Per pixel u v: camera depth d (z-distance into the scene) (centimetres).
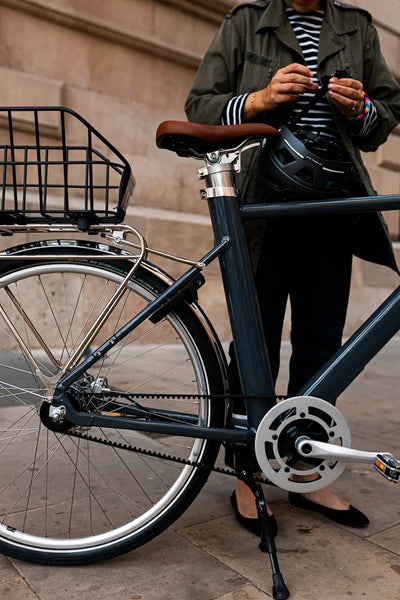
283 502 180
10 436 170
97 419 139
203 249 486
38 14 430
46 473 192
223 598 129
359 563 145
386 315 145
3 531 142
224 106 159
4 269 143
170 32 494
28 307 378
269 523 140
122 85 477
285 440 141
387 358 444
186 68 515
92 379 143
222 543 153
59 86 437
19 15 426
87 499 175
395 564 145
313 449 139
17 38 426
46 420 141
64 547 142
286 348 471
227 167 142
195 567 141
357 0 590
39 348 176
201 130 136
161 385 281
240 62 165
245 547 151
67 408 138
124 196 134
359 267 593
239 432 142
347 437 141
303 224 165
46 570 140
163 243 464
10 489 180
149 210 478
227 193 142
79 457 205
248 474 143
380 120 160
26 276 144
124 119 477
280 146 148
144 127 488
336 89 145
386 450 228
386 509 177
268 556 147
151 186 491
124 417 142
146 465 201
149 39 478
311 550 151
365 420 271
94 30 454
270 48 162
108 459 205
